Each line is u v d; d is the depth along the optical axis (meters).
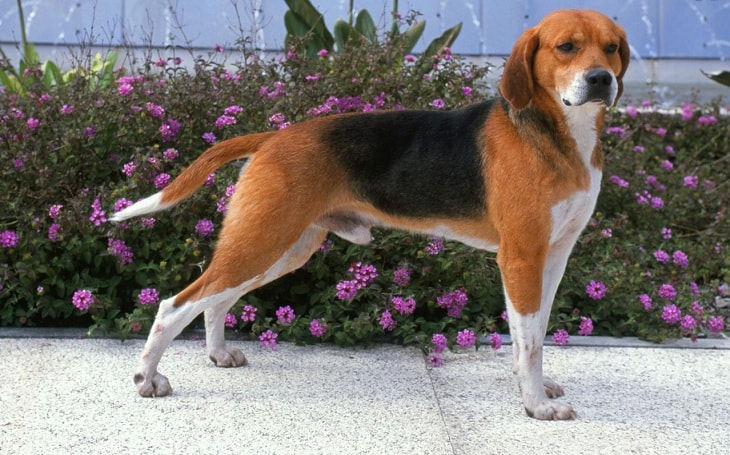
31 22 9.16
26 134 4.88
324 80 5.43
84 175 4.96
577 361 4.16
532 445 3.23
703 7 9.67
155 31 9.07
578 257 4.91
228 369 3.95
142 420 3.37
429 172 3.64
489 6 9.41
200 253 4.54
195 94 5.14
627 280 4.76
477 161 3.57
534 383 3.50
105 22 9.14
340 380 3.84
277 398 3.62
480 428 3.37
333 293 4.47
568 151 3.41
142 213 3.71
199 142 5.12
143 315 4.30
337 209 3.75
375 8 9.08
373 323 4.39
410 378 3.89
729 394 3.76
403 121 3.75
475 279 4.54
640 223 5.69
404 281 4.45
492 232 3.64
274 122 4.82
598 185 3.54
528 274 3.45
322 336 4.31
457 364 4.09
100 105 5.06
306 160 3.61
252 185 3.59
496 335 4.18
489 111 3.64
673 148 7.24
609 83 3.22
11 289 4.39
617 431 3.37
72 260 4.56
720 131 7.23
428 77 5.58
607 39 3.33
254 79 5.52
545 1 9.48
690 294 4.90
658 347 4.39
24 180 4.75
